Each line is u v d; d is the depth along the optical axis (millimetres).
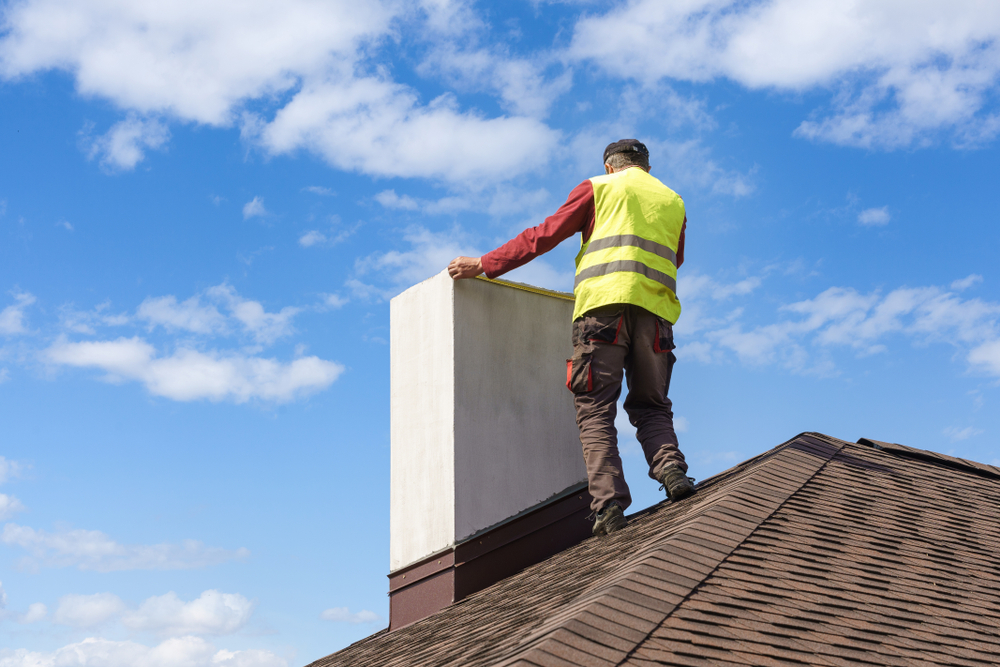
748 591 3514
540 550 5805
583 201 5227
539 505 5891
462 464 5656
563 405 6180
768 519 4332
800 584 3697
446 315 5871
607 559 4270
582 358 5152
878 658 3213
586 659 2807
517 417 5957
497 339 5996
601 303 5051
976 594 4078
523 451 5926
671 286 5211
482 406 5828
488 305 6012
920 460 6391
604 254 5121
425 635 4789
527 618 3717
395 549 5980
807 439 5996
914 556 4363
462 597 5504
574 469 6102
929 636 3506
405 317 6250
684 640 3021
